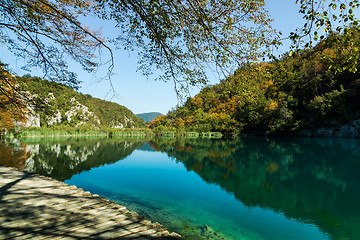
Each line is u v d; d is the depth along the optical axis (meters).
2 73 6.21
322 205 7.42
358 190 9.23
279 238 5.11
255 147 26.73
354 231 5.50
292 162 16.16
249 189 9.33
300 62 2.92
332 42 2.60
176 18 3.38
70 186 5.72
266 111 49.81
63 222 3.36
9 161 14.44
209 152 22.62
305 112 44.41
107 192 8.71
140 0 3.38
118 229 3.21
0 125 19.09
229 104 60.97
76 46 4.91
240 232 5.37
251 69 3.59
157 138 53.56
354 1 2.37
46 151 20.86
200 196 8.30
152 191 8.91
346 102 37.91
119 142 38.28
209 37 3.57
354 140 32.50
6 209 3.76
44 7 4.46
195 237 5.03
